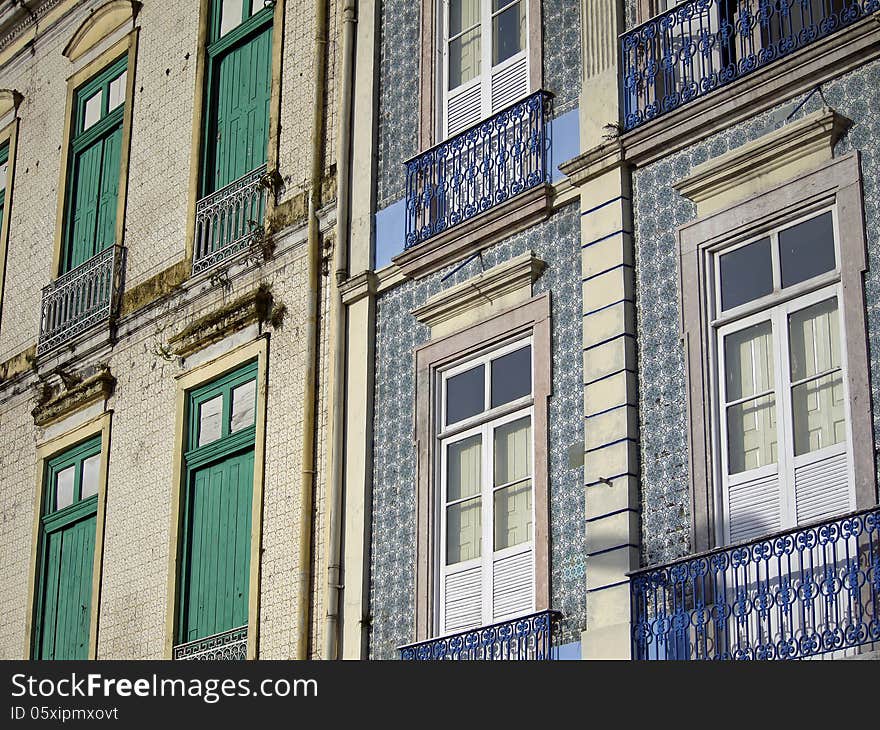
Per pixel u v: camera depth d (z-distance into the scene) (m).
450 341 18.52
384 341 19.47
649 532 16.02
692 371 16.05
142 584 21.56
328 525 19.11
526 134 18.47
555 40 18.73
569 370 17.23
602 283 17.05
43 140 26.59
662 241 16.78
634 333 16.72
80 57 26.22
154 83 24.38
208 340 21.67
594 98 17.81
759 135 16.20
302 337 20.31
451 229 18.77
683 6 17.17
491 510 17.67
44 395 24.56
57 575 23.38
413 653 17.67
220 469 21.14
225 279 21.78
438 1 20.39
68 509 23.42
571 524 16.73
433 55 20.17
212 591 20.61
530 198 18.03
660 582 15.44
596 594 16.08
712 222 16.25
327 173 20.84
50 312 24.89
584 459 16.69
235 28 23.28
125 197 24.22
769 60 16.17
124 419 22.86
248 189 21.89
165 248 23.06
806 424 15.20
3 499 24.86
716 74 16.70
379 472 18.97
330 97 21.30
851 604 13.93
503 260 18.36
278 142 21.75
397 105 20.47
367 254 19.92
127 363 23.12
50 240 25.64
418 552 18.14
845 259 15.09
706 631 14.95
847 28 15.59
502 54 19.47
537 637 16.44
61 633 22.92
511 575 17.28
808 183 15.52
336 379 19.61
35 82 27.23
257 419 20.53
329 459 19.41
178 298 22.48
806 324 15.43
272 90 22.12
